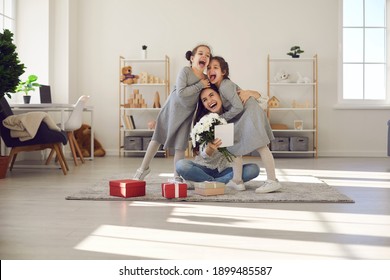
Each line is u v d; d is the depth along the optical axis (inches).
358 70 326.0
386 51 325.7
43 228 106.2
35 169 233.0
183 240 95.4
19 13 290.0
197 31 324.2
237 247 90.2
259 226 108.0
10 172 219.3
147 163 166.2
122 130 327.0
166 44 325.1
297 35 322.7
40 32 291.1
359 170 232.5
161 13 324.8
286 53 323.0
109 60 326.3
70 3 309.0
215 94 156.3
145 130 313.3
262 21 323.0
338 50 322.3
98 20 325.7
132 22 325.1
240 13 323.0
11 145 203.5
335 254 85.7
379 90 326.3
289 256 84.4
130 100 314.0
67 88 305.7
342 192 161.6
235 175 159.6
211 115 149.8
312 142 323.3
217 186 149.7
